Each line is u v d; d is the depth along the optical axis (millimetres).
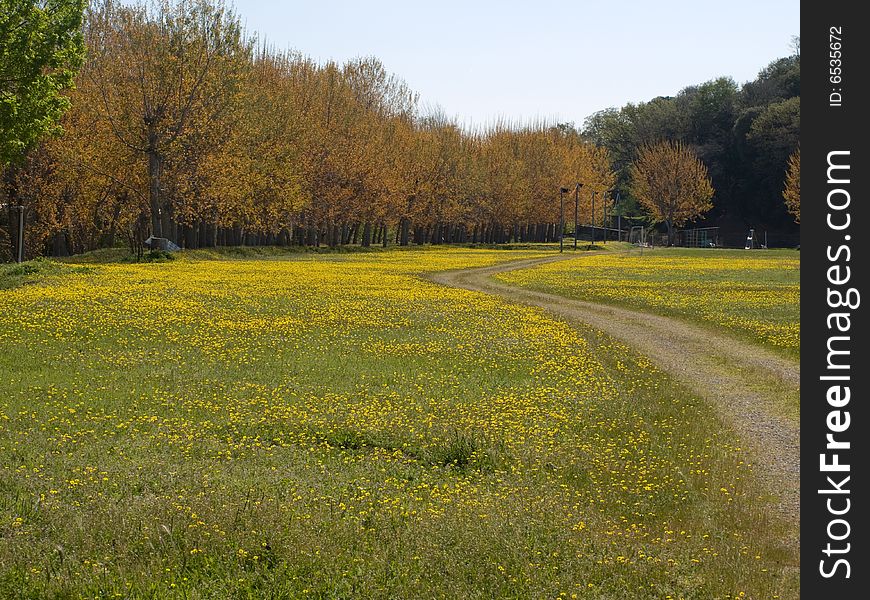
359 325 25953
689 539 9164
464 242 113625
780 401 16406
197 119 56344
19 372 17344
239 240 77875
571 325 27469
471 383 17578
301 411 14664
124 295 31234
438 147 94938
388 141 85562
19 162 38125
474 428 13641
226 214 62438
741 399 16672
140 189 57969
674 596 7617
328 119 76688
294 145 67938
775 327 26656
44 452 11688
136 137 55438
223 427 13625
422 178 91188
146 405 14938
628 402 15961
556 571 8055
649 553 8547
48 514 9016
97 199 56938
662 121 142250
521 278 49000
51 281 35625
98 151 53562
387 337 23703
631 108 155750
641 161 129375
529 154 113688
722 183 131375
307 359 19906
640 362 20469
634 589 7770
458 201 98438
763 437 13805
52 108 35875
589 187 117375
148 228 65500
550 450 12617
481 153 106188
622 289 41125
